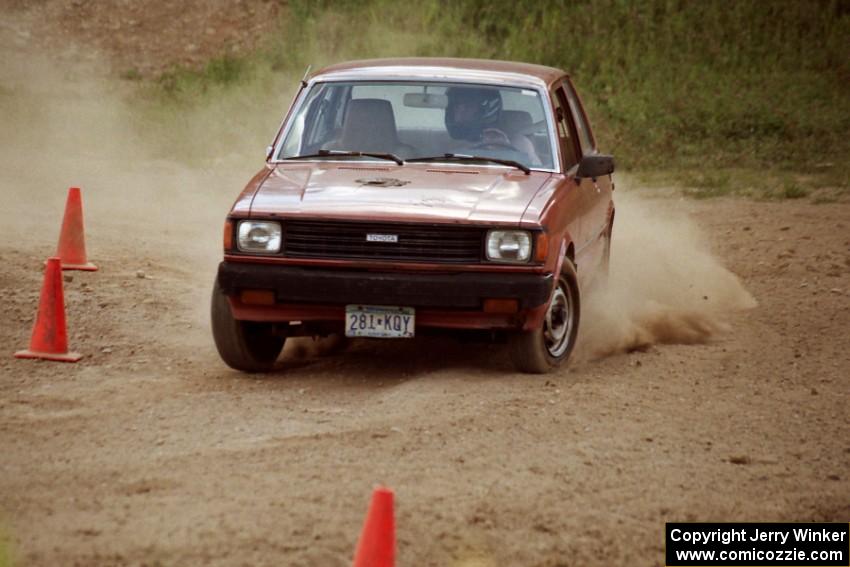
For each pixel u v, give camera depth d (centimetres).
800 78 7275
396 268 2264
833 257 3828
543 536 1633
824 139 6378
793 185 5159
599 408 2202
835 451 2031
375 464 1873
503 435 2028
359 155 2588
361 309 2284
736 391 2362
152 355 2580
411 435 2017
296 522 1630
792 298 3262
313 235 2280
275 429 2048
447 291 2245
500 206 2312
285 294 2281
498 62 2875
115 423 2077
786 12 7906
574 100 2995
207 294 3172
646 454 1970
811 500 1814
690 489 1830
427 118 2636
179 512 1661
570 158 2714
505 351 2667
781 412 2231
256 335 2431
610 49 7500
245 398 2248
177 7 8150
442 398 2223
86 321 2805
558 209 2388
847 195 5106
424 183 2420
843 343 2773
